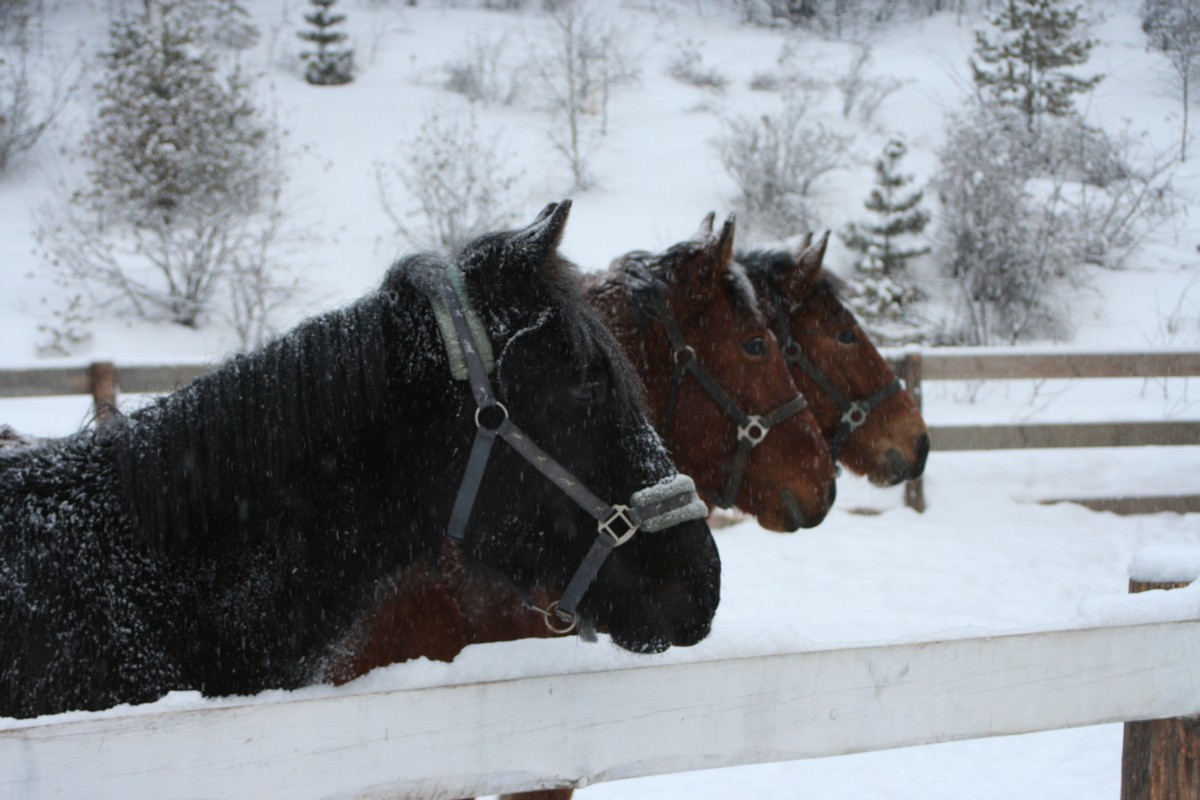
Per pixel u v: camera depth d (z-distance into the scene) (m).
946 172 13.80
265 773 1.60
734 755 1.83
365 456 2.07
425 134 15.87
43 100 15.41
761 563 6.54
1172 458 8.35
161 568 1.96
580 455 2.04
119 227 12.45
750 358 3.52
